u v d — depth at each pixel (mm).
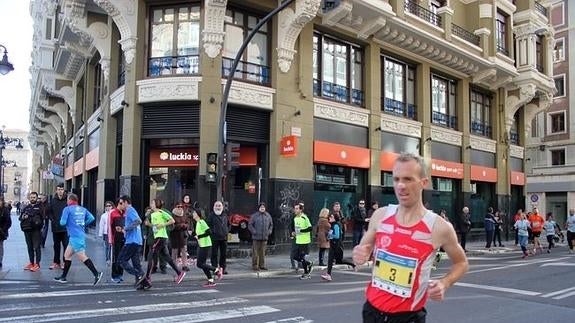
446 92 26391
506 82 28750
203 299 9219
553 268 15258
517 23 30125
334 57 20359
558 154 43812
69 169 31234
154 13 17391
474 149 27609
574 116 42594
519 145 32750
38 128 41969
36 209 12539
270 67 18000
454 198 26250
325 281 12086
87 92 24828
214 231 12875
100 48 19766
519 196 32125
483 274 13648
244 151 17875
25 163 109750
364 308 3117
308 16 17406
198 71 16625
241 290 10430
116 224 11352
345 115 20125
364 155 20656
